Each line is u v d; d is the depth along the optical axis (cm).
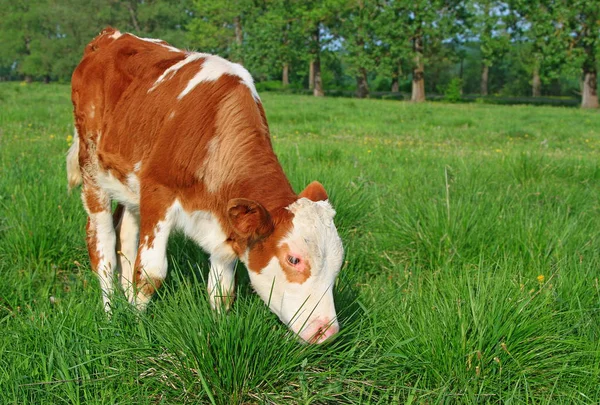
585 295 378
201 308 315
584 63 3462
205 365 289
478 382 304
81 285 408
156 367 298
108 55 429
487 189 676
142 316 327
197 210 357
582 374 311
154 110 378
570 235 486
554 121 2066
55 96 2252
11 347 305
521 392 306
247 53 4450
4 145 930
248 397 293
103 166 410
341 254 311
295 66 5222
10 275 412
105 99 420
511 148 1223
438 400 286
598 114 2609
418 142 1293
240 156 349
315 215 312
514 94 6581
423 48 4209
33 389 277
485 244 483
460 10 3881
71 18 5528
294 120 1692
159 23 5503
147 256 362
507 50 3741
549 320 339
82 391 287
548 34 3428
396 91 6284
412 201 585
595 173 814
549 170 803
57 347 300
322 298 304
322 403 296
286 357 303
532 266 442
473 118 2086
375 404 293
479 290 343
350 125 1609
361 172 761
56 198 533
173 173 356
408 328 333
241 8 4597
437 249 481
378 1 3928
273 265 312
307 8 4241
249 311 307
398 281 436
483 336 316
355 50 4100
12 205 512
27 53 6372
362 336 331
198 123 357
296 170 652
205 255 450
